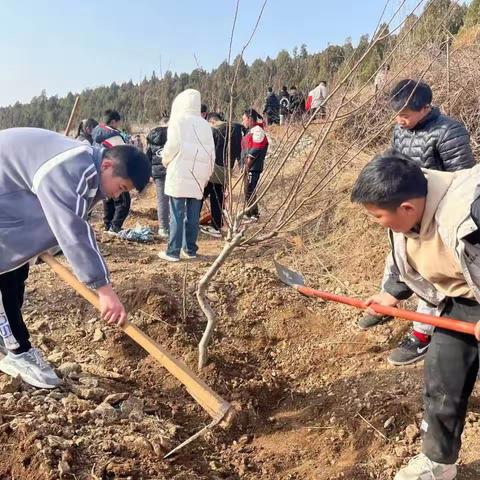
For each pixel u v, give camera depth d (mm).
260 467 2975
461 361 2381
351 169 6656
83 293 2770
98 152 2580
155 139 6637
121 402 3121
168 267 5371
